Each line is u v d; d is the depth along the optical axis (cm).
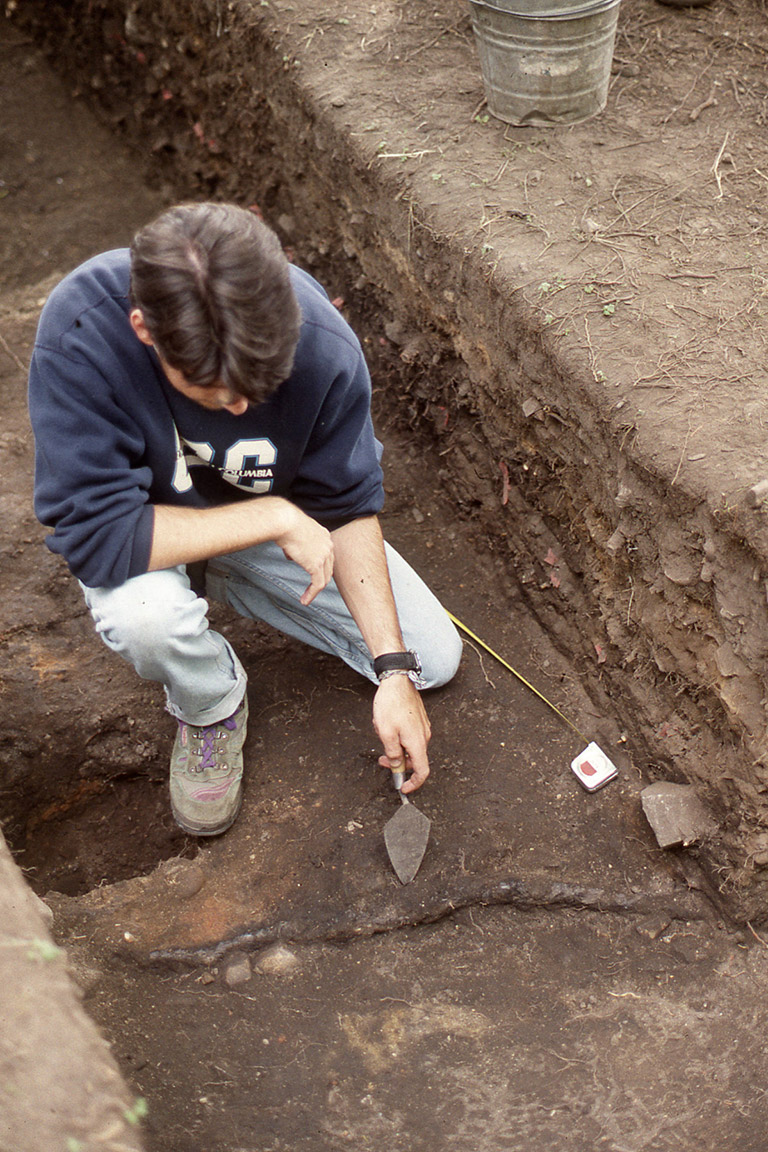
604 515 199
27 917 133
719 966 179
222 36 289
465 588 240
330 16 278
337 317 164
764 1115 158
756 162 230
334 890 187
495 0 221
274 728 214
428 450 262
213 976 177
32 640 229
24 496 256
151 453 164
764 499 159
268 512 167
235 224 122
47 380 149
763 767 170
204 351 124
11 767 214
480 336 221
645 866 190
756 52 262
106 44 341
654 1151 154
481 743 209
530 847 192
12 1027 118
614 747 208
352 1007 173
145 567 160
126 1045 164
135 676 224
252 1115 156
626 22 275
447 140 242
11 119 361
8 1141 107
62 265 334
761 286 201
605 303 200
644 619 193
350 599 184
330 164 259
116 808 217
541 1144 155
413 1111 158
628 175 229
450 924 185
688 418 178
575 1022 172
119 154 362
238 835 198
